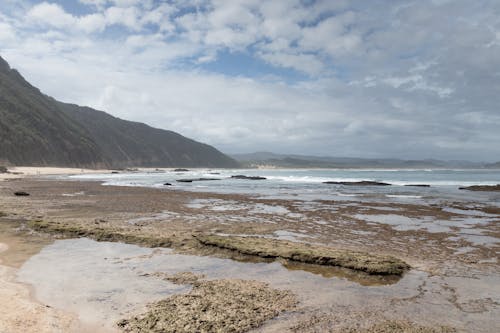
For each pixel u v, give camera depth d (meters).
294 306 6.09
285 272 8.03
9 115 103.69
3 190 30.42
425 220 15.59
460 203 22.72
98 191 30.70
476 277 7.80
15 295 6.33
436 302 6.39
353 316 5.75
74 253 9.45
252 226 13.80
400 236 12.12
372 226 14.02
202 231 12.59
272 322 5.48
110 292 6.63
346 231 12.97
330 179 63.56
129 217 15.84
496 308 6.14
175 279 7.42
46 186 36.56
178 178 63.81
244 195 28.03
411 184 45.62
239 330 5.20
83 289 6.77
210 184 46.09
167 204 21.12
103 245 10.34
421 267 8.53
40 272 7.76
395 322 5.55
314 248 9.40
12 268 8.01
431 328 5.38
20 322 5.28
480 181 55.09
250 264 8.60
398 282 7.46
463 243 11.10
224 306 5.99
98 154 133.88
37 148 102.75
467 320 5.67
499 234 12.52
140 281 7.27
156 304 6.04
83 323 5.36
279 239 11.36
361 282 7.43
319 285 7.20
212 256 9.23
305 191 33.50
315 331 5.21
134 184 43.47
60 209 18.36
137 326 5.25
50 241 10.80
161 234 11.20
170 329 5.17
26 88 136.38
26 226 12.73
